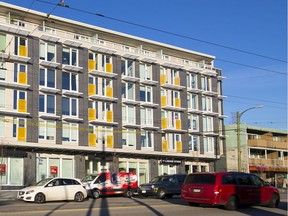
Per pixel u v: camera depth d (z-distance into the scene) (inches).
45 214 636.1
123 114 1776.6
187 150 1953.7
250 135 2581.2
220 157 2246.6
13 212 667.4
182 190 780.6
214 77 2145.7
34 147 1507.1
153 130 1854.1
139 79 1827.0
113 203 891.4
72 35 1753.2
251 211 714.2
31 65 1537.9
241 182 757.3
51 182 984.9
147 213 653.3
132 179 1235.9
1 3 1545.3
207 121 2082.9
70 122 1620.3
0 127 1460.4
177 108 1930.4
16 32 1504.7
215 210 716.0
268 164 2541.8
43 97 1563.7
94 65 1710.1
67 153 1614.2
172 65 1952.5
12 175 1471.5
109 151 1691.7
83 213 653.3
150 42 1975.9
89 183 1157.7
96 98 1690.5
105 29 1827.0
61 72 1614.2
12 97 1491.1
